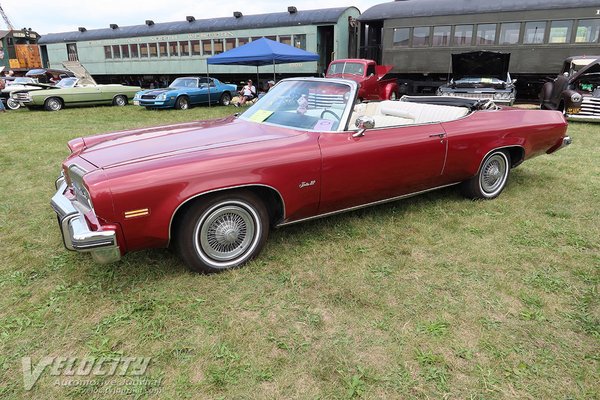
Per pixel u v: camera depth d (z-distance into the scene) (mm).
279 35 18703
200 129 3568
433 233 3742
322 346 2314
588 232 3785
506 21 14148
